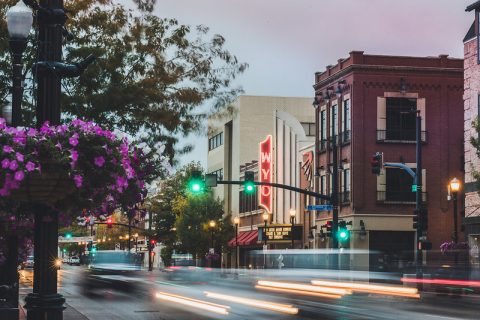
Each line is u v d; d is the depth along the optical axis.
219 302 29.31
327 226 41.03
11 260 11.65
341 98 55.59
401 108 54.19
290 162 65.00
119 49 17.44
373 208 52.88
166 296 33.84
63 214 8.20
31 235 9.73
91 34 17.64
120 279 58.72
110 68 17.11
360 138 53.31
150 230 88.62
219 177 86.62
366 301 28.88
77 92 17.38
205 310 25.16
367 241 52.47
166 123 17.67
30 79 15.34
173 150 18.03
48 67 7.84
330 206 40.41
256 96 81.06
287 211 65.12
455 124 54.78
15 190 7.18
